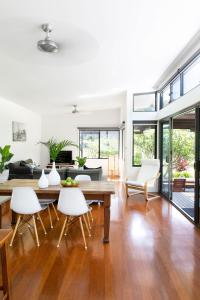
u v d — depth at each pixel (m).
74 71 4.28
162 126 6.25
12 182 3.86
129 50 3.42
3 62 3.63
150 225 3.85
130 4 2.26
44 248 3.03
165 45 3.29
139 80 5.43
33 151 8.88
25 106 7.66
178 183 6.13
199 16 2.53
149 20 2.57
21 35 2.54
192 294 2.13
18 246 3.09
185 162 6.05
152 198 5.61
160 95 6.36
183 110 4.38
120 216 4.31
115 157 9.91
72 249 3.00
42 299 2.05
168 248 3.02
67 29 2.37
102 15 2.43
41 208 3.30
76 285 2.24
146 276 2.40
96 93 6.36
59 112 9.37
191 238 3.33
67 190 3.02
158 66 4.32
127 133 6.60
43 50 2.62
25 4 2.17
